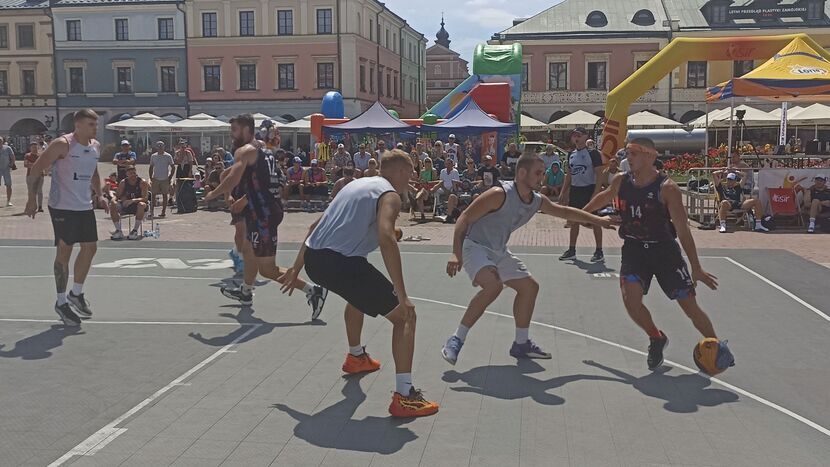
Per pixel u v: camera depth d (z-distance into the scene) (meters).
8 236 15.27
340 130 25.61
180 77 56.31
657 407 5.14
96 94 57.56
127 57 56.84
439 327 7.48
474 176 19.69
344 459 4.25
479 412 5.03
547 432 4.67
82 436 4.55
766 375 5.91
